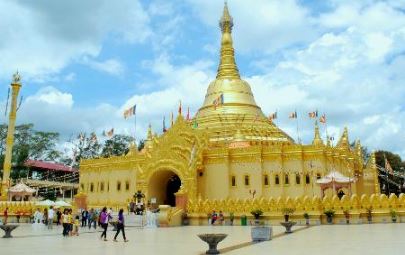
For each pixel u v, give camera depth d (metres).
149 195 77.31
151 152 79.25
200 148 76.12
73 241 34.66
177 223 61.78
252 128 86.00
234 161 75.81
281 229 46.12
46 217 63.66
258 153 74.19
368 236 32.78
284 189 71.75
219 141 82.50
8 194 75.25
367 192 90.50
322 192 65.94
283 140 85.69
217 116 90.25
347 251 22.88
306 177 71.19
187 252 25.00
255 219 58.97
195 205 64.19
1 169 113.25
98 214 57.81
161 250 26.44
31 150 120.31
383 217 53.72
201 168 75.75
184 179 73.75
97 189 89.56
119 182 86.12
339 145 83.12
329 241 29.34
